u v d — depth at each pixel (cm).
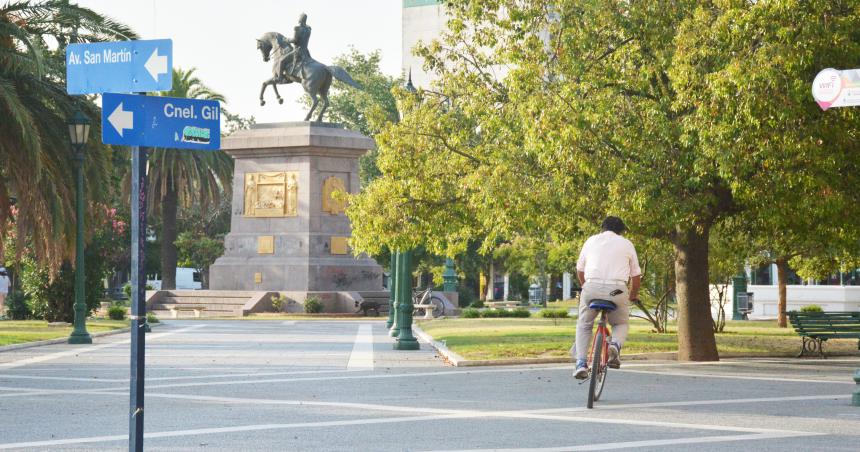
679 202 2197
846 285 5881
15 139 3231
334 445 1151
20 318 5091
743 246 3316
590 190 2333
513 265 8281
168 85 787
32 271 4444
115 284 11869
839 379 1997
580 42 2262
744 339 3192
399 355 2739
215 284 6206
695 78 2105
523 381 1970
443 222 2597
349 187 6178
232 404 1568
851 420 1365
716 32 2070
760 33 2077
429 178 2570
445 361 2514
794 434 1232
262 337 3650
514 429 1277
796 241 2739
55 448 1138
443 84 2641
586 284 1496
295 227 6062
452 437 1209
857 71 1441
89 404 1577
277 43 6325
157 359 2553
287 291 5988
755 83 1986
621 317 1526
